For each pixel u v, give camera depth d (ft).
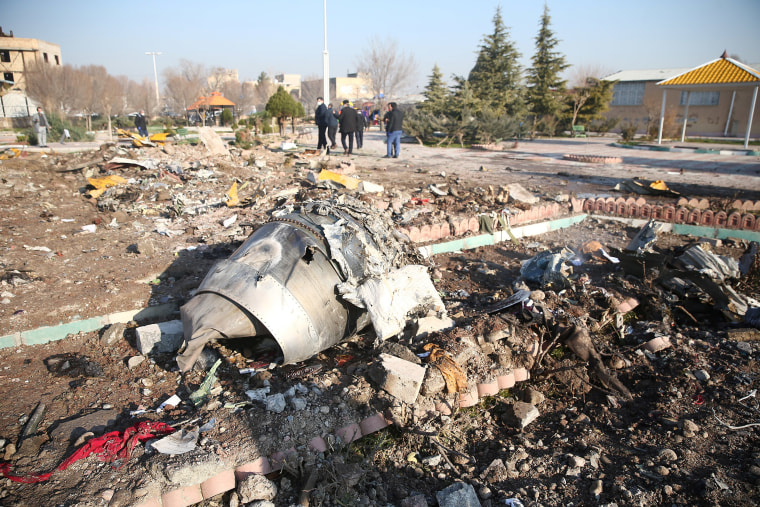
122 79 197.67
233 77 288.10
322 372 15.98
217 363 15.25
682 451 13.87
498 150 77.15
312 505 11.73
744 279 24.07
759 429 14.69
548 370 17.92
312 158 52.75
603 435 15.12
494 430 15.56
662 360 18.67
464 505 11.80
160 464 11.59
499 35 118.01
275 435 12.97
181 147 47.21
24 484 11.12
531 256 28.48
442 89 112.37
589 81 132.57
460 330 17.74
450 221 30.07
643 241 25.55
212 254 24.99
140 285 21.34
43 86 113.70
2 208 30.86
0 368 16.15
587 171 53.78
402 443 14.17
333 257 16.40
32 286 20.56
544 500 12.44
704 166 59.77
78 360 16.78
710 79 86.84
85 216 31.32
